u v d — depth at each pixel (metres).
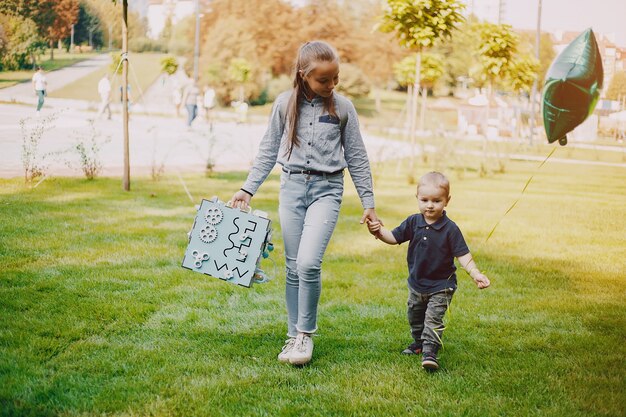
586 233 7.22
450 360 3.35
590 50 4.51
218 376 3.02
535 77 14.84
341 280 4.89
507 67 14.26
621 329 3.97
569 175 13.52
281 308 4.11
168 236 5.91
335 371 3.15
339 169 3.20
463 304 4.41
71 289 4.22
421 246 3.21
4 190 7.68
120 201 7.57
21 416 2.52
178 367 3.10
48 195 7.60
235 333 3.64
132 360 3.15
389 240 3.31
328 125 3.14
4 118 15.77
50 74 23.62
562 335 3.82
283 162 3.22
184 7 41.78
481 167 13.34
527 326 3.97
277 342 3.52
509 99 24.41
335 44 43.34
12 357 3.08
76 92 23.81
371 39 43.44
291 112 3.14
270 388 2.92
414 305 3.32
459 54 33.53
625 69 12.33
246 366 3.16
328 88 3.03
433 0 10.31
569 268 5.59
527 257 5.98
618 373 3.23
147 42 42.28
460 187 11.16
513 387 3.01
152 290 4.34
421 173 13.24
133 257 5.12
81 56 24.72
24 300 3.93
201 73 38.62
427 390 2.95
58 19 23.45
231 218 3.31
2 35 22.03
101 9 24.98
